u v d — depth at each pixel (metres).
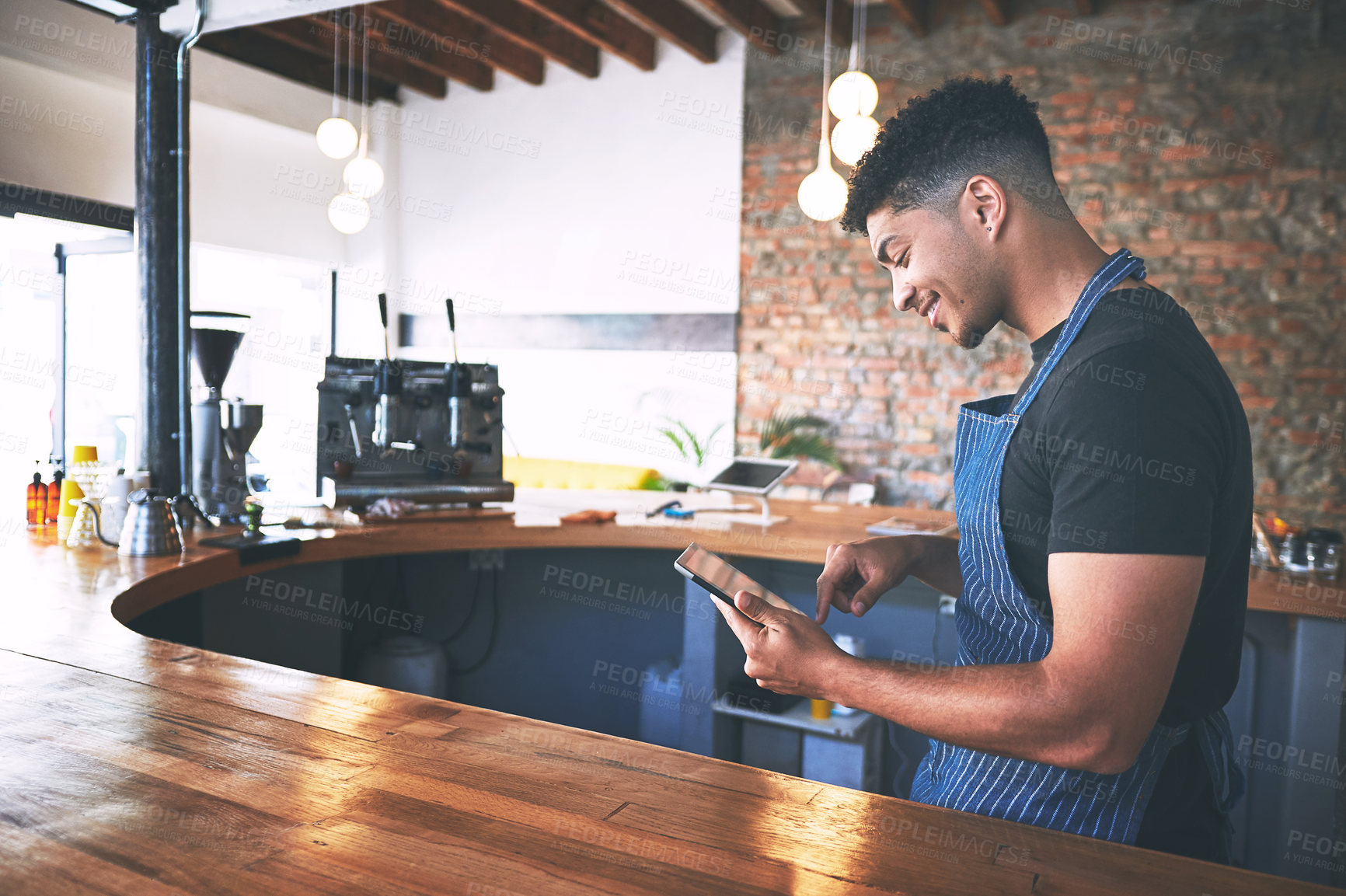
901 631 2.62
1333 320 4.35
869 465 5.36
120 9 2.47
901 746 2.55
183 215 2.53
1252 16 4.43
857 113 3.14
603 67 6.01
